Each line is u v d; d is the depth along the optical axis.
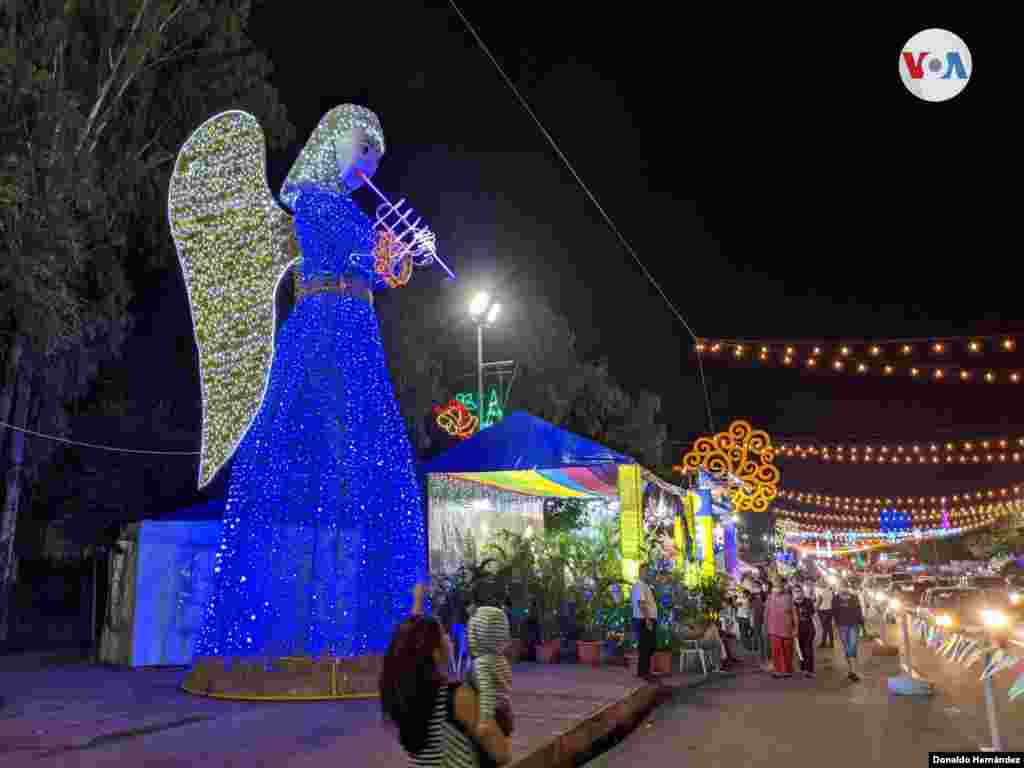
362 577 10.39
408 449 11.54
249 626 10.10
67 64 17.09
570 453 16.69
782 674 16.23
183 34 18.31
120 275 17.86
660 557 18.84
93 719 8.46
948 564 74.81
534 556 16.69
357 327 11.25
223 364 11.48
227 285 11.59
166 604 13.85
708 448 23.88
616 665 14.84
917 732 9.78
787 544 58.72
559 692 11.05
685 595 17.27
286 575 10.19
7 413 15.74
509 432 17.44
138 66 16.86
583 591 15.91
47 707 9.24
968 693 13.21
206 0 18.53
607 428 34.25
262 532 10.41
